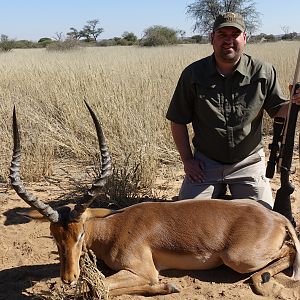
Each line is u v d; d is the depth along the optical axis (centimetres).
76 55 1256
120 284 199
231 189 271
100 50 1727
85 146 384
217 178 267
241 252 206
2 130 393
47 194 313
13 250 243
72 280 187
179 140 273
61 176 347
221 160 264
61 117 430
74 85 517
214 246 209
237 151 260
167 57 951
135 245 206
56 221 188
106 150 191
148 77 560
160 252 210
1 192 316
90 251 196
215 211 214
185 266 214
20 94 510
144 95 463
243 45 248
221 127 255
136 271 203
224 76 251
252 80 251
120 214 215
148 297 201
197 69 256
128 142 361
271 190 297
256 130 262
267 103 257
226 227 211
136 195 297
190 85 258
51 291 206
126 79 565
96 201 287
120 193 286
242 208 216
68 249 188
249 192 265
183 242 209
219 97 253
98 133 189
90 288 194
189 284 210
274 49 1276
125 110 406
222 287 206
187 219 212
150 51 1429
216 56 248
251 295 201
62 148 399
